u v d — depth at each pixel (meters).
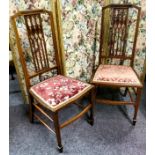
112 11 1.52
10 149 1.38
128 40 1.66
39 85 1.40
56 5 1.38
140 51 1.72
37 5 1.37
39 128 1.58
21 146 1.41
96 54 1.75
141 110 1.76
